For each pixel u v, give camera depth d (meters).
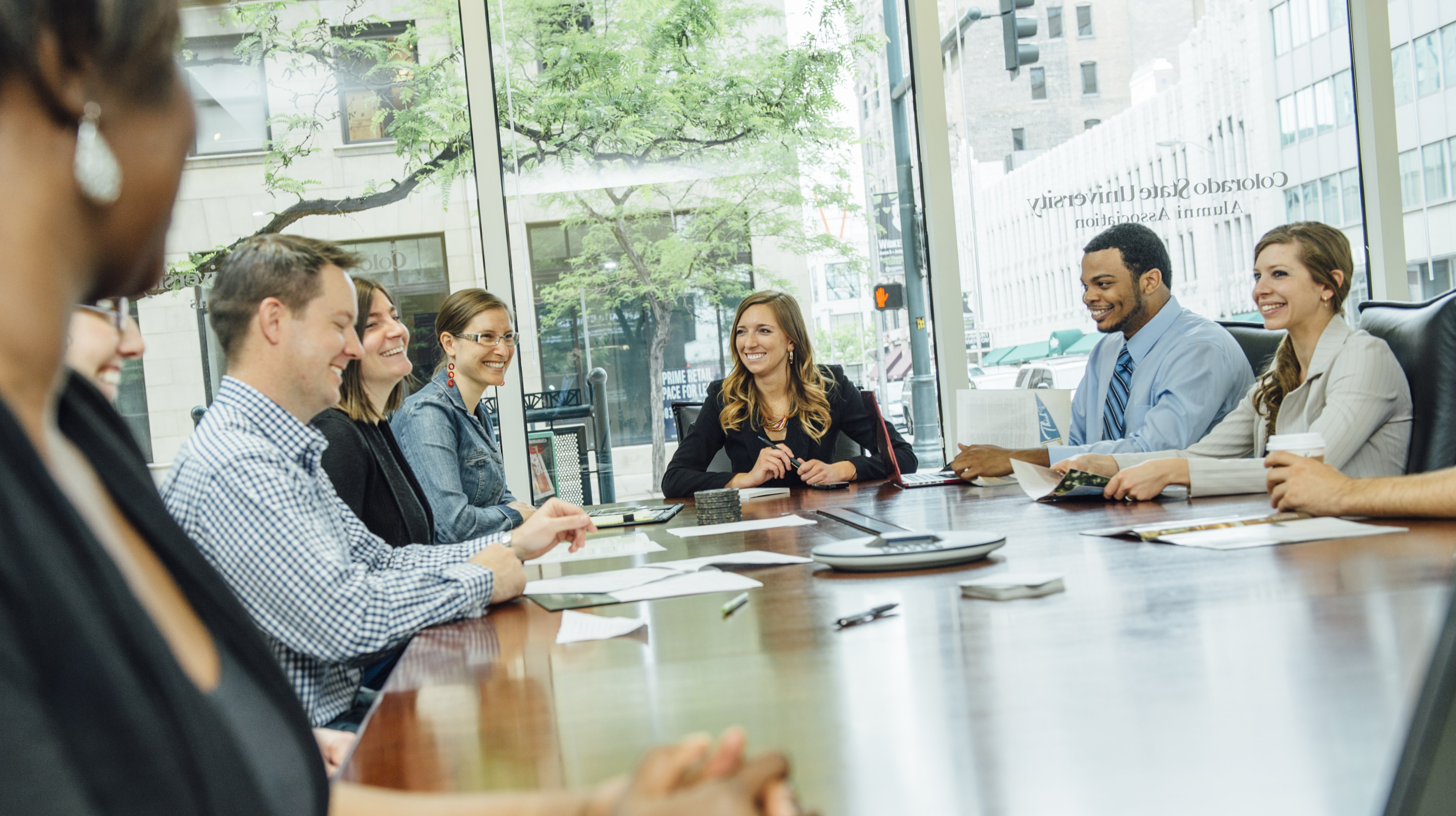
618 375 4.09
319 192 4.10
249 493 1.26
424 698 0.88
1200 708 0.64
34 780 0.27
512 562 1.40
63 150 0.32
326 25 4.07
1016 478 2.62
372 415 2.11
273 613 1.25
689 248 4.10
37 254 0.32
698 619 1.14
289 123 4.08
